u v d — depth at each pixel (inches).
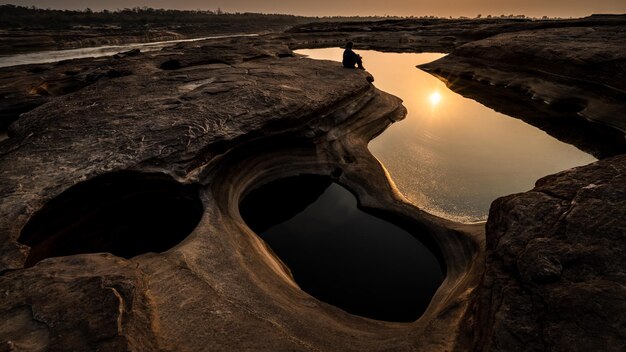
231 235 330.3
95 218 366.9
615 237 180.7
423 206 428.5
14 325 178.2
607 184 219.6
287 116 506.6
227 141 436.1
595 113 645.9
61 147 403.5
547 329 151.8
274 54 1210.0
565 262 177.0
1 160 380.2
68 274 221.0
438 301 279.0
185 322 202.1
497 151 560.1
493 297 183.9
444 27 2236.7
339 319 247.4
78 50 2305.6
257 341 193.6
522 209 225.8
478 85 984.3
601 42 768.3
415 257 371.6
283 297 258.4
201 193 393.7
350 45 817.5
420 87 975.6
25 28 3250.5
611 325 142.6
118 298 193.5
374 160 527.8
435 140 612.1
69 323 177.5
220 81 650.2
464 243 343.6
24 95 825.5
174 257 264.5
